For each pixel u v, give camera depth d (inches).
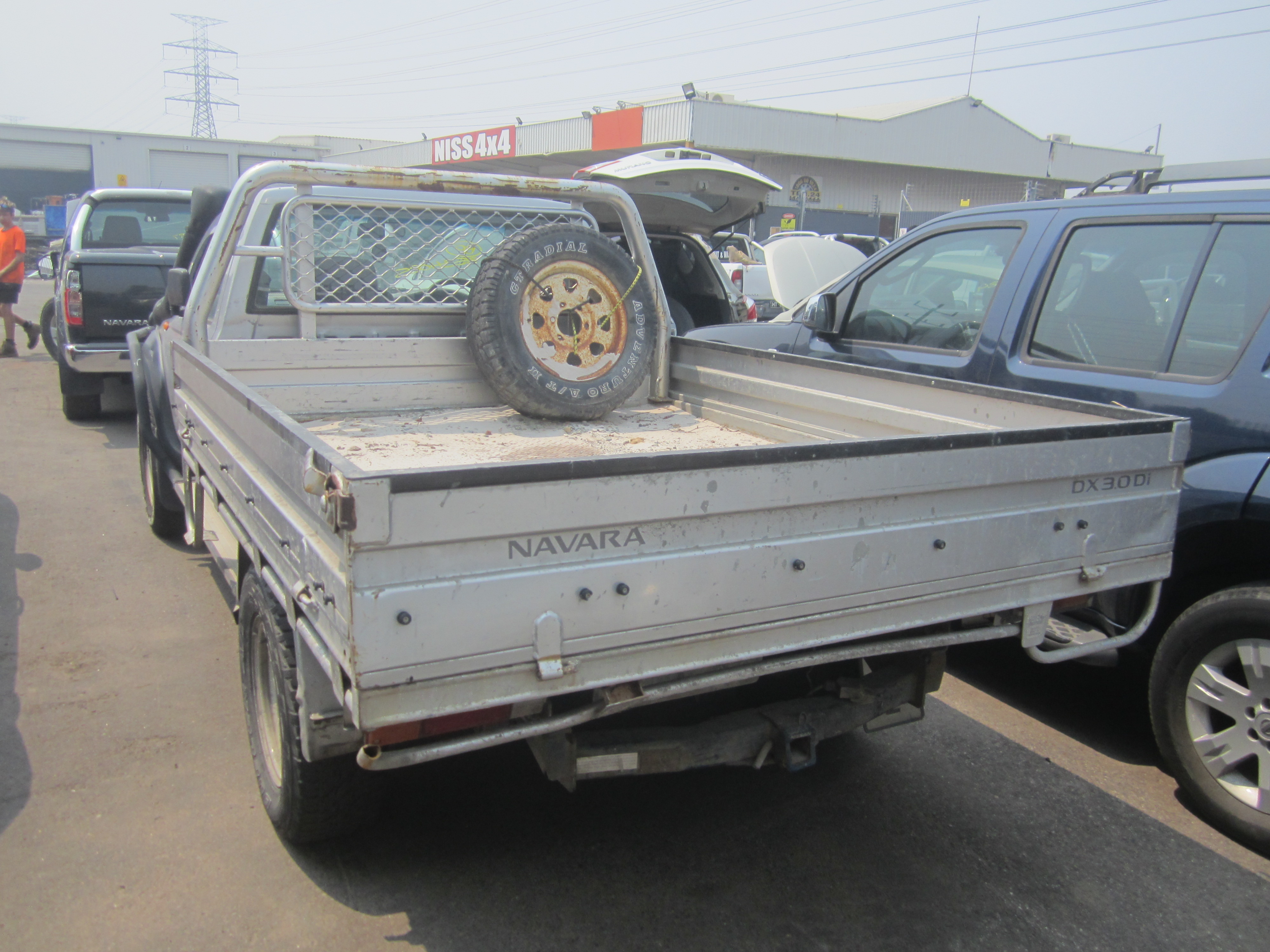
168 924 100.3
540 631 78.2
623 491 79.5
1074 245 154.0
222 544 130.6
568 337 163.6
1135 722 156.1
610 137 1376.7
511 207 177.5
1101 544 108.9
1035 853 118.7
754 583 87.1
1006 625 107.0
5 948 95.9
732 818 124.6
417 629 73.3
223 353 158.1
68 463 292.5
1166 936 103.9
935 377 154.4
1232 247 132.9
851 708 109.7
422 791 127.8
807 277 358.6
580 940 100.3
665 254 343.6
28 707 145.1
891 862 116.0
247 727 134.9
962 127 1544.0
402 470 79.4
